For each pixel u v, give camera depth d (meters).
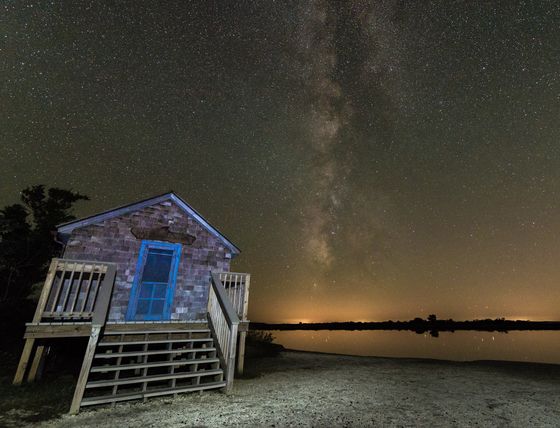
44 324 6.75
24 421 4.97
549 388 7.76
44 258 14.98
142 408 5.66
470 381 8.55
